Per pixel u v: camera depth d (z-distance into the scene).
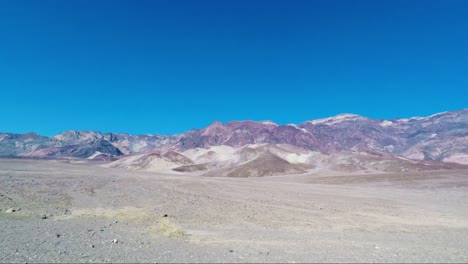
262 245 16.80
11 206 28.31
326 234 21.67
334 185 77.06
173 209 31.23
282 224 25.77
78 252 14.37
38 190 39.31
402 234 22.41
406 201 44.72
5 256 13.30
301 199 44.75
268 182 86.06
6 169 73.69
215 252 14.82
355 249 16.08
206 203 37.03
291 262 12.96
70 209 29.59
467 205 41.00
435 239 20.34
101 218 25.39
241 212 31.27
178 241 17.48
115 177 69.50
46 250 14.61
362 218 30.06
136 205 33.72
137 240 17.47
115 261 12.90
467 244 18.67
